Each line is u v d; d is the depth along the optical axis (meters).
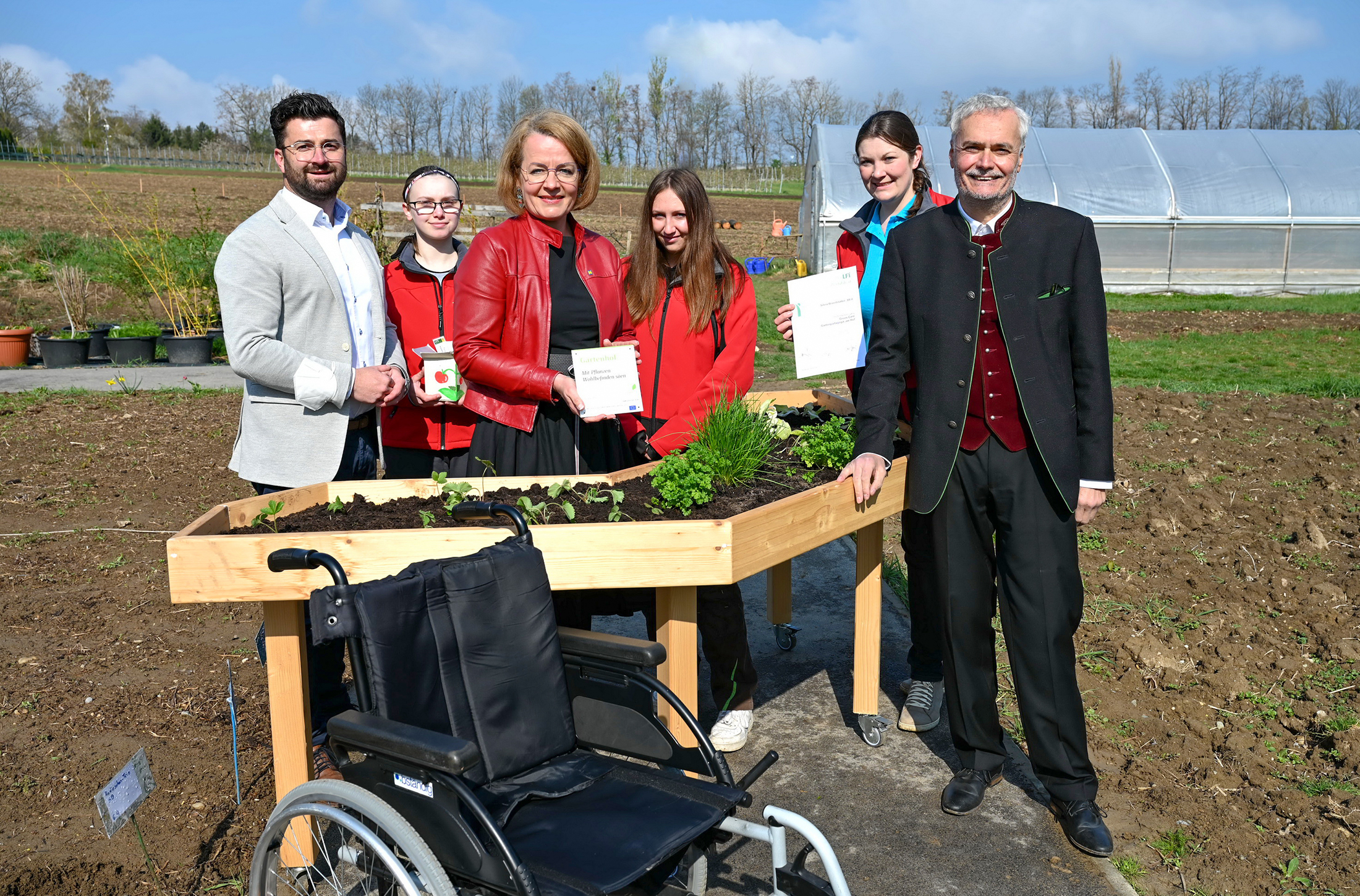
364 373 3.11
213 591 2.52
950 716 3.20
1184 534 5.84
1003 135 2.77
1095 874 2.82
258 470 3.14
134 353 13.33
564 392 3.16
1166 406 9.20
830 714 3.84
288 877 2.74
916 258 3.03
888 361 3.11
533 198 3.30
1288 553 5.44
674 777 2.40
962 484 3.00
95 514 6.51
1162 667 4.14
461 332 3.28
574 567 2.69
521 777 2.44
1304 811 3.10
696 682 2.91
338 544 2.56
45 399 10.28
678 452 3.48
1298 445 7.80
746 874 2.82
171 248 14.43
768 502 3.13
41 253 19.72
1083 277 2.86
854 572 5.51
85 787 3.24
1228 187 20.58
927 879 2.80
